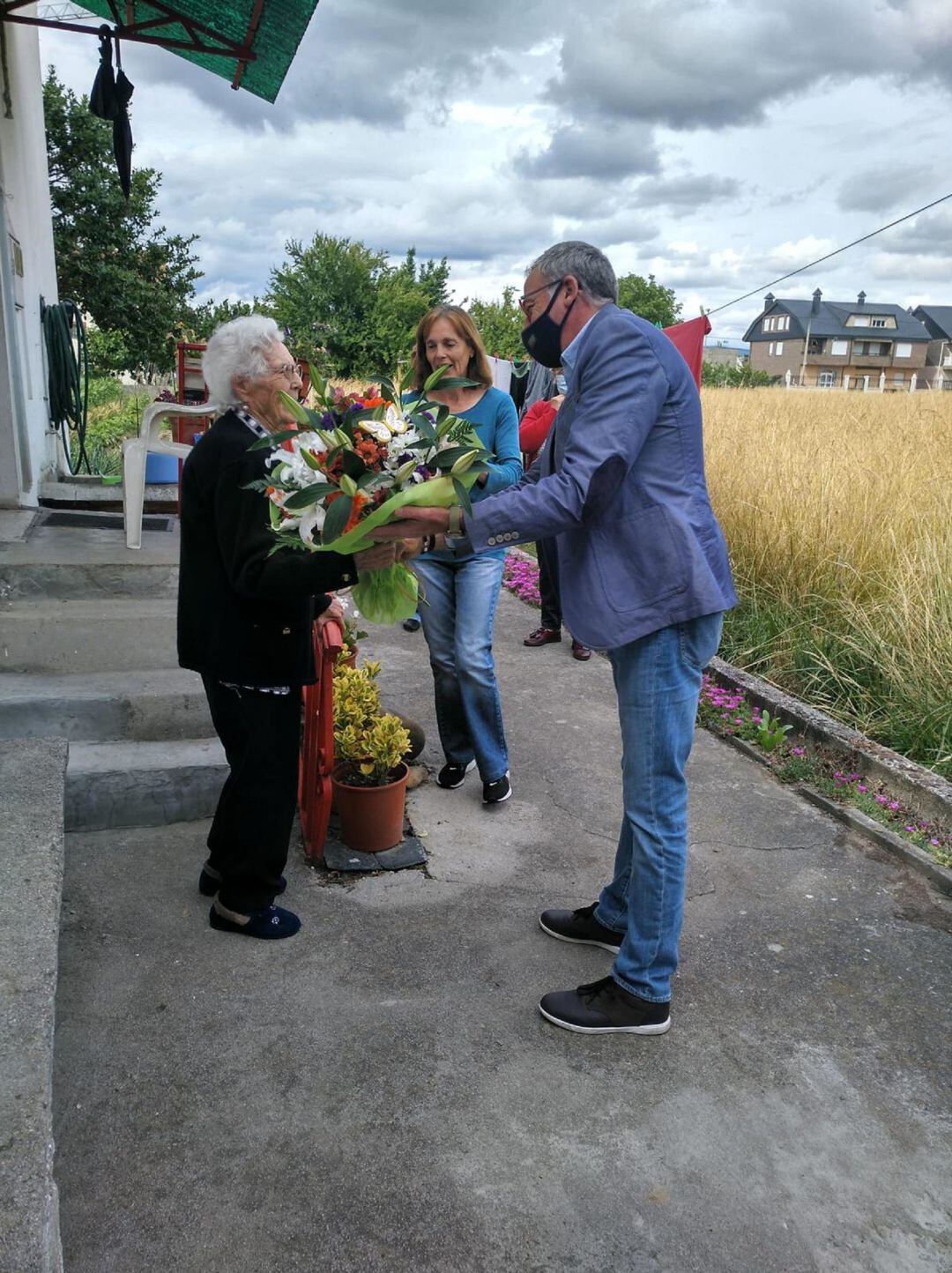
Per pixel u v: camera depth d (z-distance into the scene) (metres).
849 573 5.90
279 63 6.36
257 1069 2.31
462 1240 1.88
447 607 3.67
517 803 3.88
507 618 6.85
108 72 5.49
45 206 8.49
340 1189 1.98
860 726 4.61
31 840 2.39
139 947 2.77
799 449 8.11
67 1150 2.05
